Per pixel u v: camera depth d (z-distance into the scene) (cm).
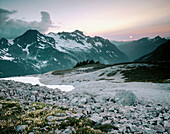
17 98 1475
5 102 1131
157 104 1894
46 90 2327
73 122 900
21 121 838
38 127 791
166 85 3481
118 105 1767
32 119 903
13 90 1745
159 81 4250
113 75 7106
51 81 8031
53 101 1695
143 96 2489
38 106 1272
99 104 1778
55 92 2314
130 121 1064
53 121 912
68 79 7988
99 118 1040
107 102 1914
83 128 815
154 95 2523
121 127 897
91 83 5316
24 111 1062
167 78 4944
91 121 973
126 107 1630
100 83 5012
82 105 1518
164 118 1188
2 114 897
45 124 858
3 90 1581
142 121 1094
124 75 6612
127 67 8256
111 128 885
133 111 1428
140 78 5491
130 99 1941
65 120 921
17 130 727
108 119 1084
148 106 1783
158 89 3077
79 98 1912
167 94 2544
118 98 1980
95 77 7419
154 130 863
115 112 1354
